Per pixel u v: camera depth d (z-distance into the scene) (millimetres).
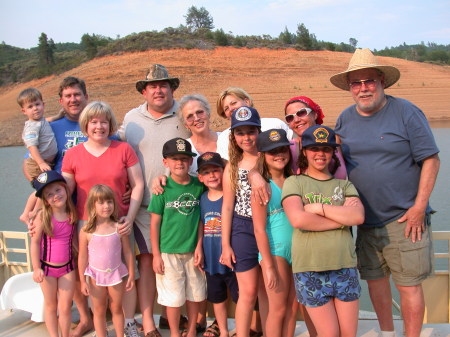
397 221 2988
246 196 3027
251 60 66375
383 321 3191
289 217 2705
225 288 3377
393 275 3059
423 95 54156
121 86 58750
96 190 3129
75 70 68312
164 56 66062
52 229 3211
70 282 3293
